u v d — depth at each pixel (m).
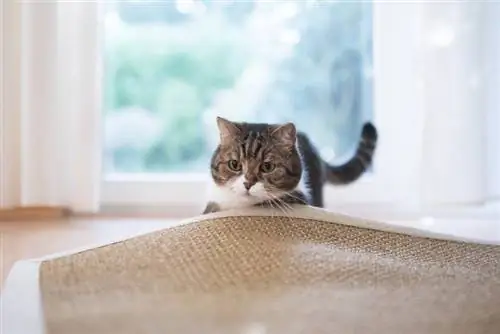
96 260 1.17
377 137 2.09
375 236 1.33
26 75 1.99
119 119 2.26
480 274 1.16
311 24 2.26
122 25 2.22
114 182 2.21
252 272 1.10
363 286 1.06
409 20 2.13
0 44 1.97
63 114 2.02
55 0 1.97
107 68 2.22
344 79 2.29
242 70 2.29
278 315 0.96
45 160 2.02
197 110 2.29
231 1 2.24
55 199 2.05
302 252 1.19
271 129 1.53
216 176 1.54
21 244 1.62
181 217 2.11
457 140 2.05
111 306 0.99
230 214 1.38
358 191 2.22
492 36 2.04
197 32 2.26
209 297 1.01
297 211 1.42
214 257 1.16
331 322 0.94
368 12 2.25
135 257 1.18
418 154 2.10
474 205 2.07
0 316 0.95
